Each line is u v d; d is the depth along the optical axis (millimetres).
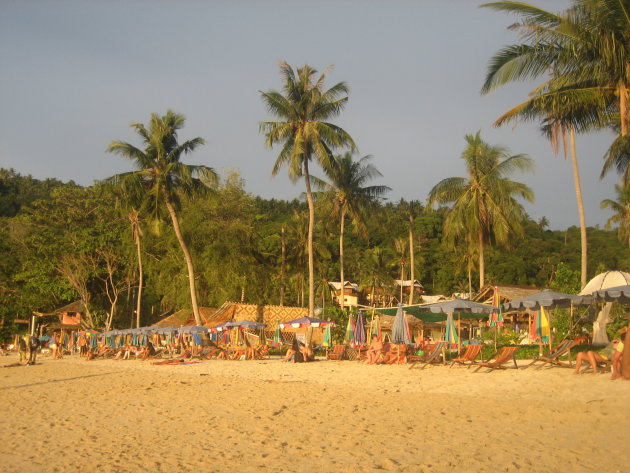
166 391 14930
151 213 38812
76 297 53812
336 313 39219
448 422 8875
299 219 66062
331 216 44750
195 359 30297
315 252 61531
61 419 10469
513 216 38625
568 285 26203
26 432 9125
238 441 7973
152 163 37969
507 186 38281
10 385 18391
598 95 20625
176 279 45406
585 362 15680
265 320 39469
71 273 50594
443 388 13789
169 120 38750
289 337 38250
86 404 12656
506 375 14695
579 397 10812
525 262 72562
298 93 36781
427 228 90688
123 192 37438
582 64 20922
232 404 11977
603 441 6980
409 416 9625
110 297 53188
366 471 6066
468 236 39938
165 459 6977
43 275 50688
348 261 84250
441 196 40469
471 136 40375
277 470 6270
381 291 81938
